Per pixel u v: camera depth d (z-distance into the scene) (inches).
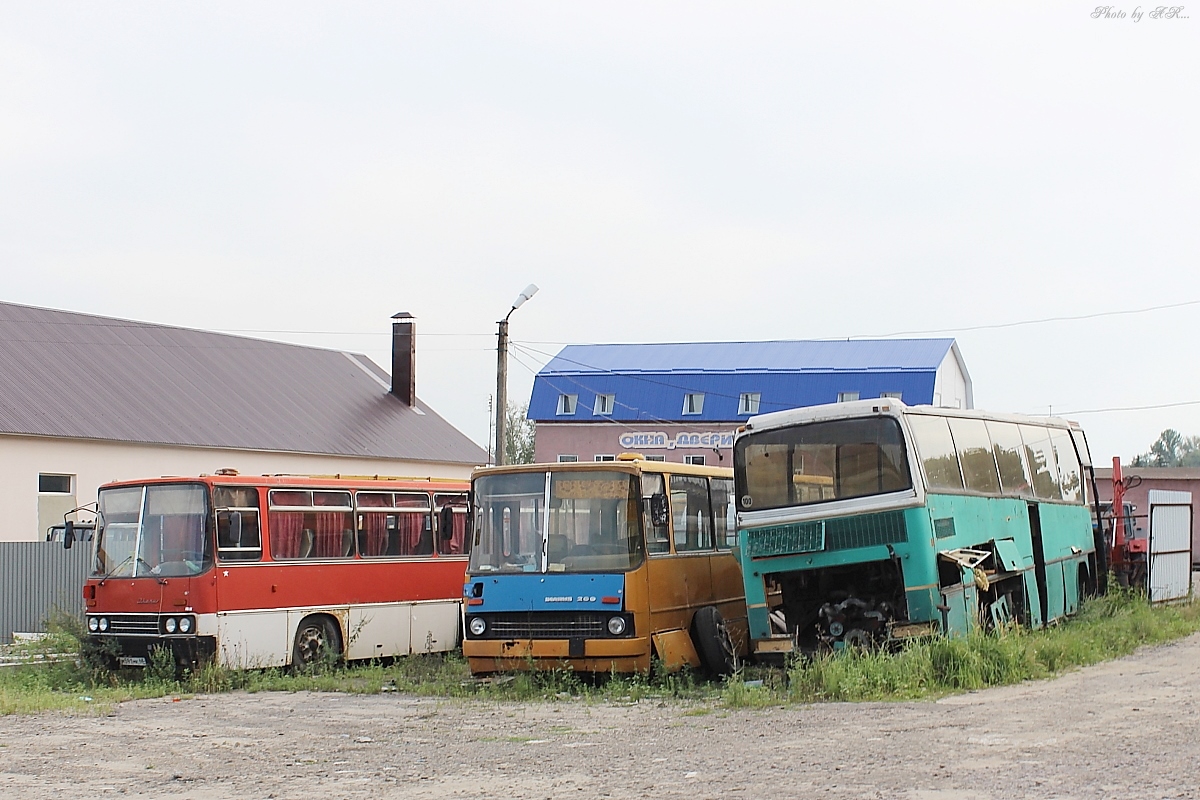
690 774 428.8
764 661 730.8
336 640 892.6
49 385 1652.3
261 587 836.0
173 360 1937.7
